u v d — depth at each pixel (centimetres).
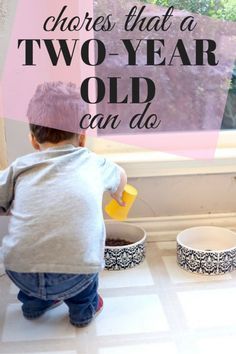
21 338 119
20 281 120
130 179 161
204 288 138
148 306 130
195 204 168
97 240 118
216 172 162
